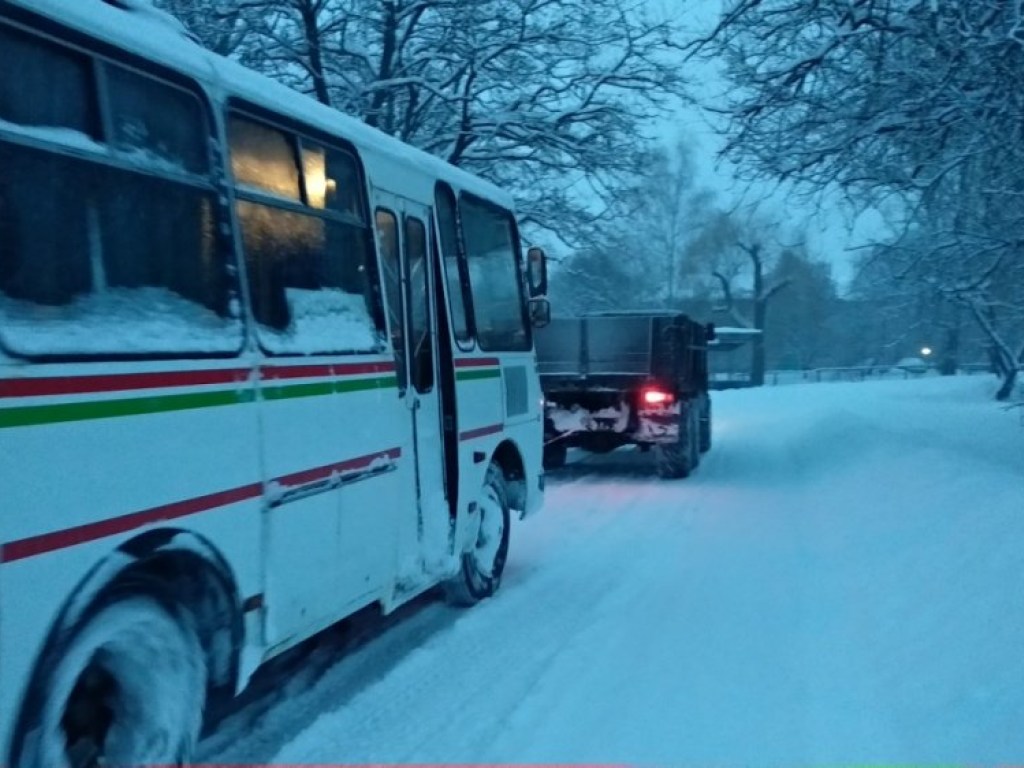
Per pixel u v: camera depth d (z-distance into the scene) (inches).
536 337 604.1
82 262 147.4
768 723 211.8
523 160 664.4
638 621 292.4
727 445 819.4
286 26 601.6
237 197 186.7
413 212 270.2
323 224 218.7
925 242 487.5
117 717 152.9
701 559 377.7
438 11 615.2
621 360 594.2
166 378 160.1
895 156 435.5
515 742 204.4
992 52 383.2
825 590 324.2
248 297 186.5
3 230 134.2
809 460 685.9
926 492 426.3
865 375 2234.3
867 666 244.2
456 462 282.8
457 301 294.8
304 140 214.1
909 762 187.5
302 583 200.1
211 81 180.9
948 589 279.6
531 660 256.7
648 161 693.3
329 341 214.4
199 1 556.1
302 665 252.1
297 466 198.1
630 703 225.6
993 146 410.3
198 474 167.2
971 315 813.9
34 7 141.9
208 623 177.0
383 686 236.2
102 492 145.6
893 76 410.9
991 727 192.9
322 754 198.7
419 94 641.6
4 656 128.6
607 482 599.5
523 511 347.6
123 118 159.0
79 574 140.9
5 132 135.9
